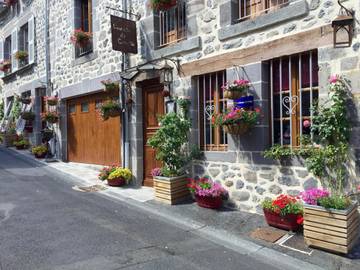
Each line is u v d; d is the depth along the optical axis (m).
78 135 9.26
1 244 3.74
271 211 4.30
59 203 5.52
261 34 4.77
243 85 4.77
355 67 3.88
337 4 4.03
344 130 3.92
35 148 10.15
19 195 5.95
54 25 10.02
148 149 6.87
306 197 3.80
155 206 5.40
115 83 7.25
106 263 3.34
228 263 3.45
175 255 3.61
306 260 3.47
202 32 5.56
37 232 4.15
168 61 6.17
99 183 7.06
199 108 5.77
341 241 3.49
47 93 10.39
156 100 6.70
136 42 6.72
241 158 5.03
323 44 4.11
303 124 4.40
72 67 9.05
